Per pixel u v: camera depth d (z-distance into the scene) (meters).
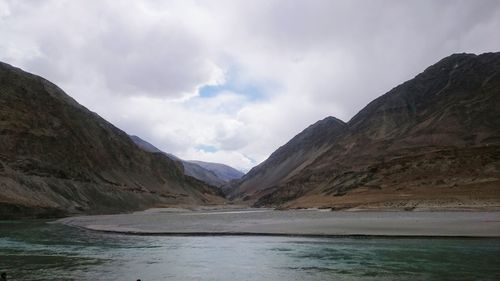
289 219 77.94
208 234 51.84
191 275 28.22
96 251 38.91
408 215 78.19
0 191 98.75
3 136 126.94
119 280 26.81
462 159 133.88
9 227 68.25
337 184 162.38
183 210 165.25
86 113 189.50
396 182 136.50
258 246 40.59
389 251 35.78
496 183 111.69
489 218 62.34
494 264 29.48
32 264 32.44
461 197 104.00
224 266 31.16
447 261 30.84
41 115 149.25
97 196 139.62
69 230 61.28
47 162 132.00
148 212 147.75
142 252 38.06
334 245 40.06
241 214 116.69
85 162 153.62
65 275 28.28
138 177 194.75
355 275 27.16
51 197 115.69
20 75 156.50
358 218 72.62
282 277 27.20
